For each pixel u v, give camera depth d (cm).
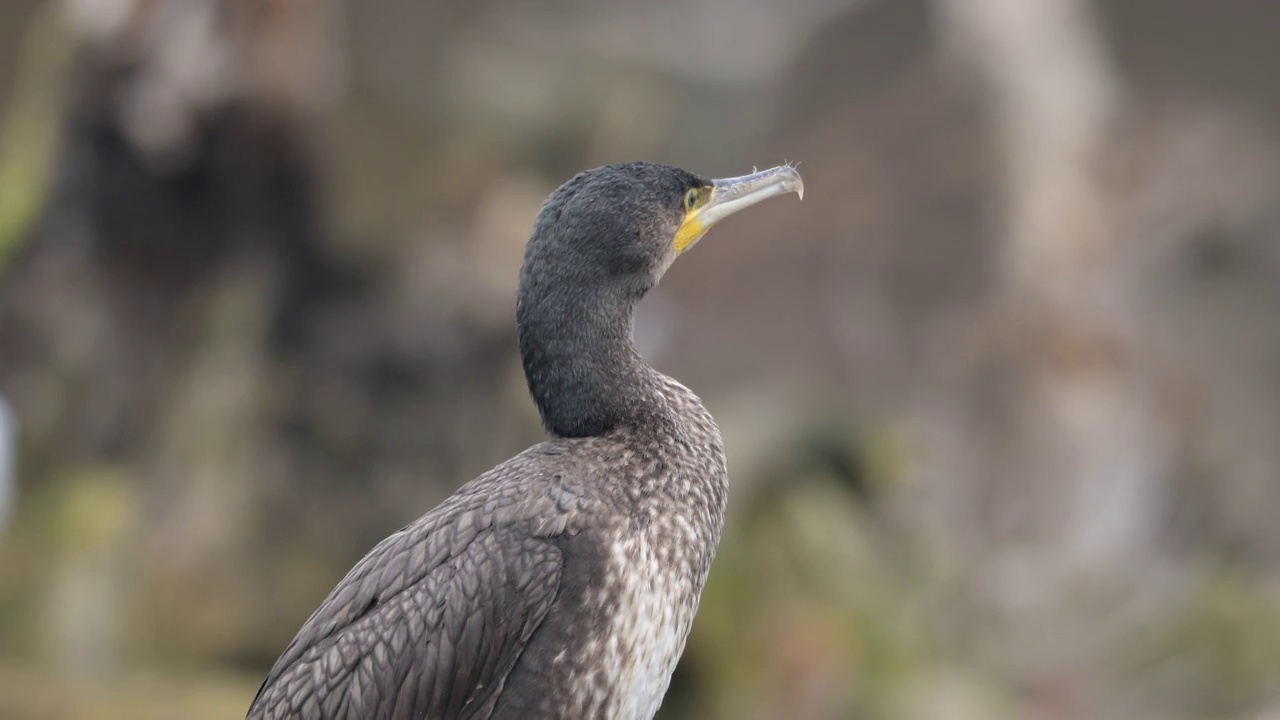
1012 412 1923
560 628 517
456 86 1805
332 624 533
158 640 1275
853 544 1445
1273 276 2023
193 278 1361
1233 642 1520
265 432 1355
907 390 2122
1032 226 1948
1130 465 1836
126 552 1300
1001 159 2002
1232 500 1856
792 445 1502
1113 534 1789
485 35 1898
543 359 567
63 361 1338
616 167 585
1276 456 1905
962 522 1844
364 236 1398
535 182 1680
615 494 532
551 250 563
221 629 1297
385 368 1380
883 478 1530
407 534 543
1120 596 1605
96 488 1320
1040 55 2002
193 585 1302
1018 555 1758
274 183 1345
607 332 566
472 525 530
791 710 1328
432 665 515
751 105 2209
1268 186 2083
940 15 2138
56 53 1342
